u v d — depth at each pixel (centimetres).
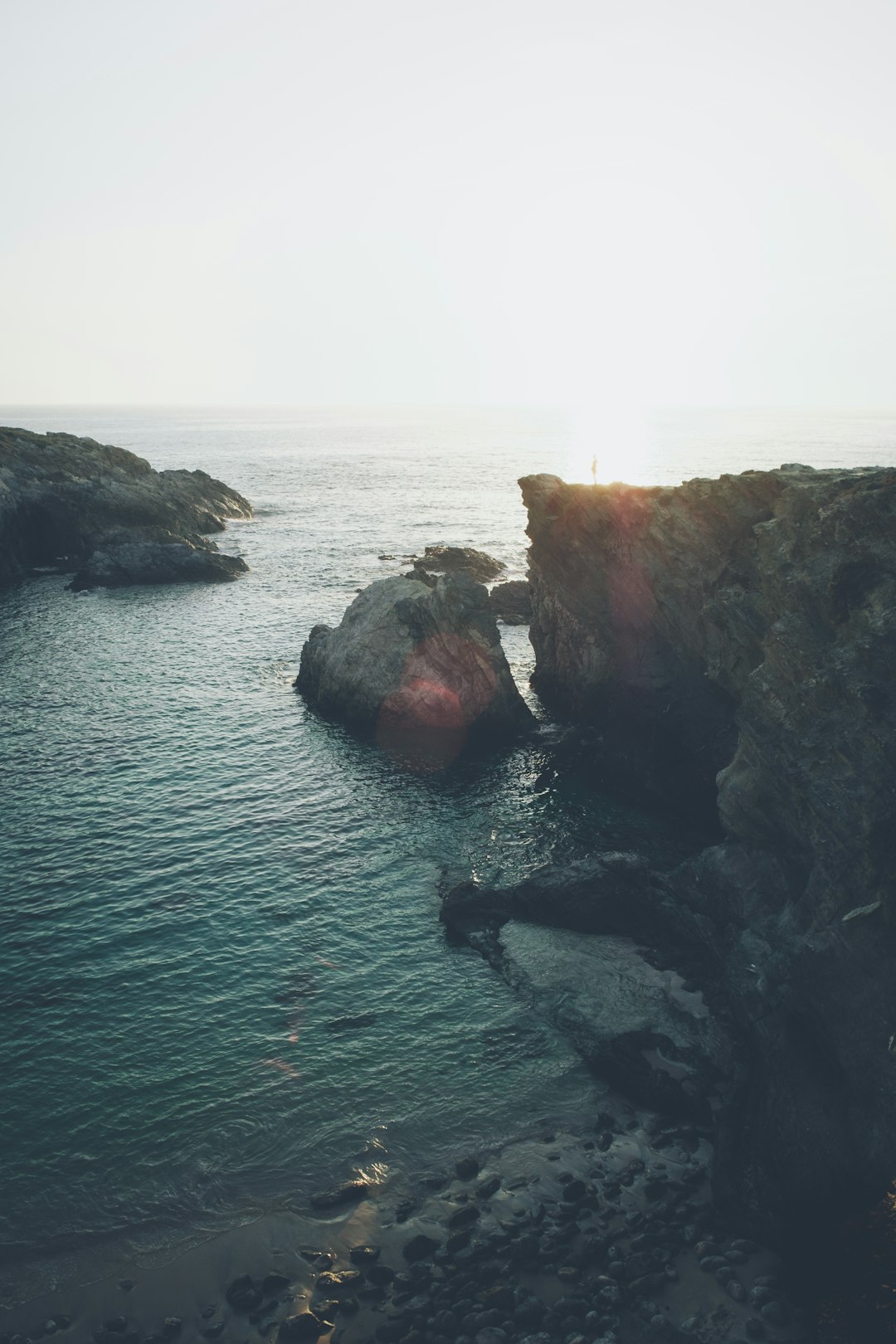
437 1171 2022
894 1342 1512
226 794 3962
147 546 8575
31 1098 2186
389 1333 1614
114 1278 1750
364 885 3231
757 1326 1603
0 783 3994
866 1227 1673
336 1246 1828
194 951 2809
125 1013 2511
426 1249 1814
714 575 3834
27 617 6981
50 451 10488
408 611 4962
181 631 6694
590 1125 2166
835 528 2581
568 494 4834
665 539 4047
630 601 4519
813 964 2053
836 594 2505
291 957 2797
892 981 1931
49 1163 2002
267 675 5697
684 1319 1636
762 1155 1902
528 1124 2164
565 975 2686
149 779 4094
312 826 3681
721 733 3862
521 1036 2461
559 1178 1995
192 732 4700
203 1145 2066
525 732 4812
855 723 2291
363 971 2734
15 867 3284
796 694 2602
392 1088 2261
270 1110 2173
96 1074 2277
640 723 4331
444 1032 2470
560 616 5150
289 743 4581
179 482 12175
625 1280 1730
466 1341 1598
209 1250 1811
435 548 9181
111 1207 1903
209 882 3219
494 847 3541
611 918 2933
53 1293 1716
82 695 5222
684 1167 2025
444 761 4412
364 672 4884
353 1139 2098
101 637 6481
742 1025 2352
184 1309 1689
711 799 3822
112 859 3359
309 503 14875
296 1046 2398
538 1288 1719
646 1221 1870
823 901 2267
